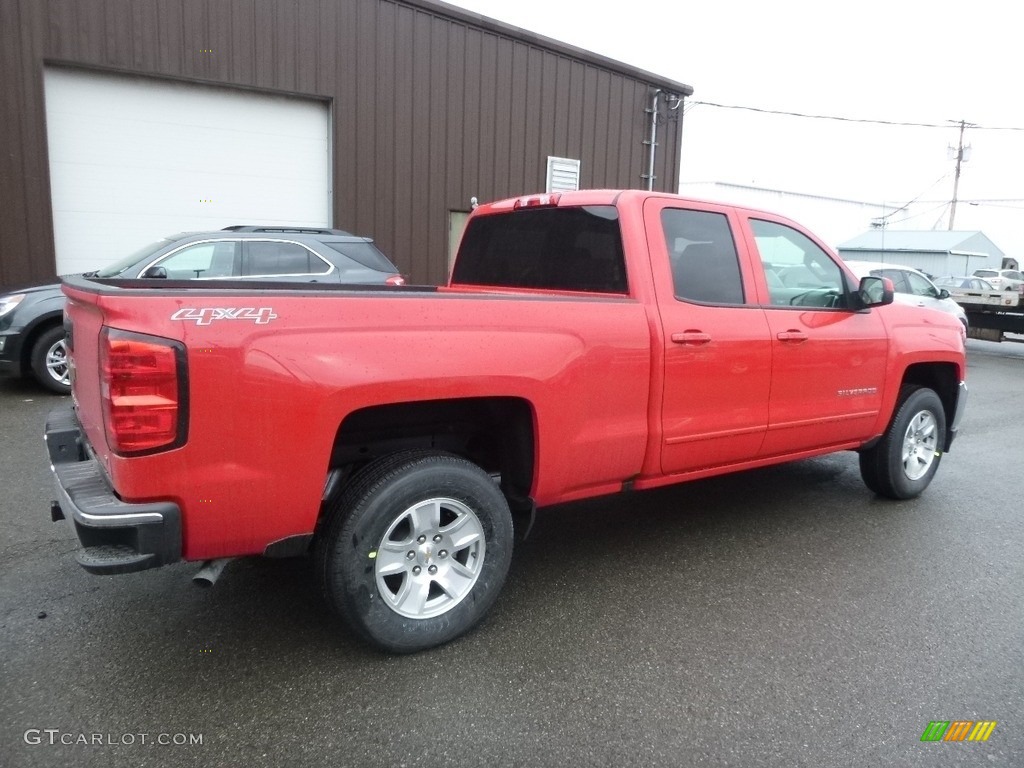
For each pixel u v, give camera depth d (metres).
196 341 2.59
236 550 2.83
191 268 7.94
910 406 5.36
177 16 11.29
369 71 12.89
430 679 3.07
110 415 2.55
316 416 2.81
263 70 11.98
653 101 16.83
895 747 2.72
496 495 3.35
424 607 3.23
